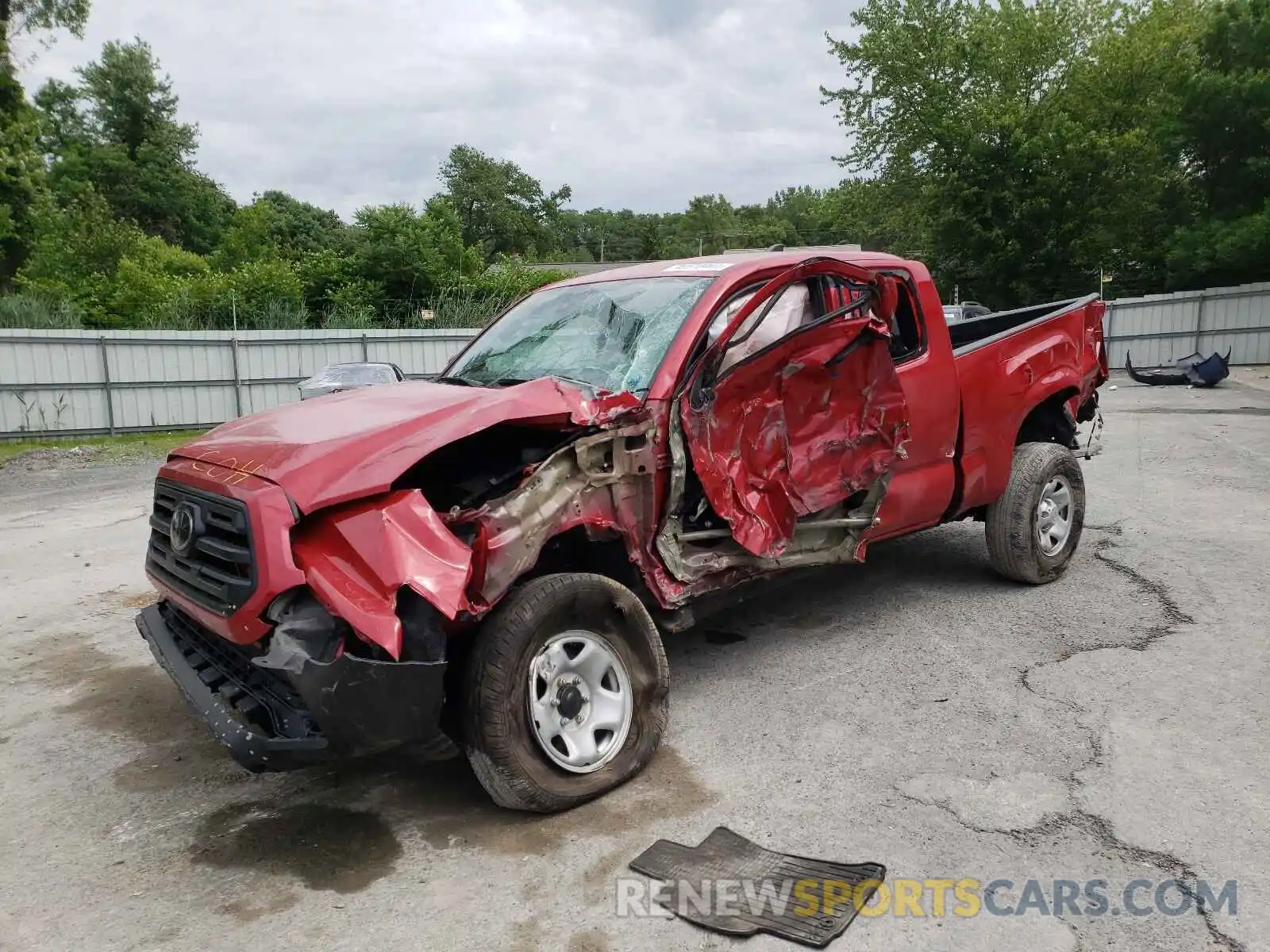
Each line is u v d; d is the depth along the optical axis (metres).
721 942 2.66
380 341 22.23
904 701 4.25
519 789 3.21
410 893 2.95
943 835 3.16
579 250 105.44
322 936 2.75
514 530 3.24
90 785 3.80
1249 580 5.79
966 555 6.62
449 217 33.94
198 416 20.42
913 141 32.78
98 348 19.08
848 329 4.16
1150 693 4.21
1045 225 30.64
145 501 10.70
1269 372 22.33
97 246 35.62
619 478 3.61
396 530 3.01
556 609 3.30
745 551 4.16
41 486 12.58
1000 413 5.48
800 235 96.75
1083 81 30.44
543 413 3.39
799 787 3.52
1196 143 29.89
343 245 37.59
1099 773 3.52
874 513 4.60
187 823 3.47
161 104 56.84
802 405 4.17
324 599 2.90
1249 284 27.50
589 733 3.45
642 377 3.87
